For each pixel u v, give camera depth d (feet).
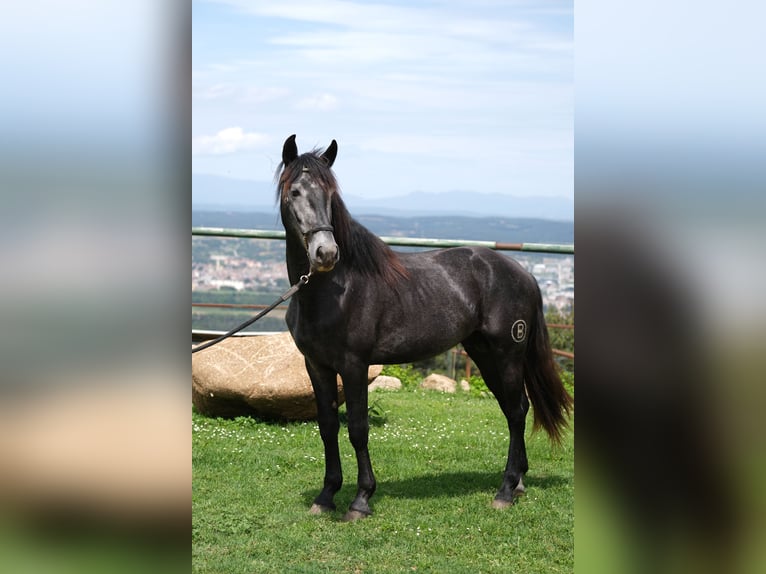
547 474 21.42
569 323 36.96
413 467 21.94
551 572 14.55
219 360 27.32
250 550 15.47
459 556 15.39
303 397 26.32
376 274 17.89
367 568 14.67
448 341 18.74
